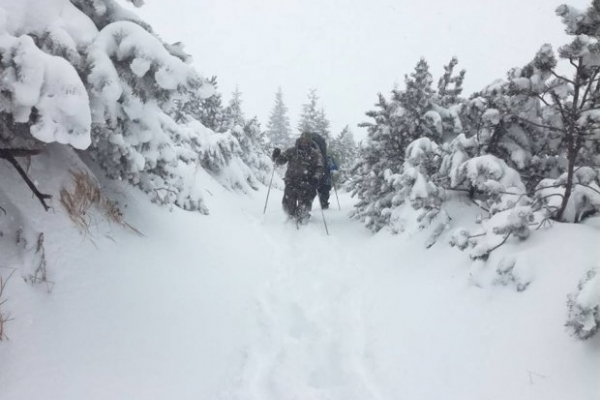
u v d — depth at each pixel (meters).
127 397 2.23
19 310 2.19
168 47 3.47
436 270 4.06
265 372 2.97
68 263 2.63
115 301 2.72
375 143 6.83
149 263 3.32
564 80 3.49
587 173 3.72
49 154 3.12
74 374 2.15
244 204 8.91
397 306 3.89
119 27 2.91
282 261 5.42
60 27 2.66
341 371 3.09
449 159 4.99
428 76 6.25
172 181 4.79
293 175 7.55
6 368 1.97
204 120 13.16
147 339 2.66
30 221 2.58
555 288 2.74
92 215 3.14
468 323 3.04
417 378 2.81
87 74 2.81
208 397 2.55
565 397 2.12
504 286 3.10
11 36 2.26
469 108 5.11
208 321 3.25
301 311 3.97
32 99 2.25
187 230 4.56
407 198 5.70
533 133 4.68
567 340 2.36
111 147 3.25
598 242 2.90
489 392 2.41
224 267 4.36
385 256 5.25
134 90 3.22
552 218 3.49
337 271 5.16
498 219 3.57
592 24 3.02
